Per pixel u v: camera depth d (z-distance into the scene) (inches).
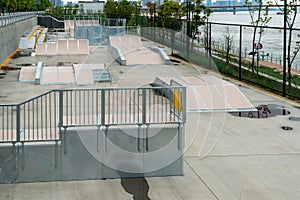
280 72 770.2
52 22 2527.1
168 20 1250.0
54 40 1481.3
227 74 805.9
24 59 1027.3
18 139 270.8
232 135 394.3
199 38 1095.6
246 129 417.1
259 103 548.7
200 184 276.2
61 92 279.9
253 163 318.3
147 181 280.2
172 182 279.3
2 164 271.6
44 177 276.5
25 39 1371.8
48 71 717.3
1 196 252.7
